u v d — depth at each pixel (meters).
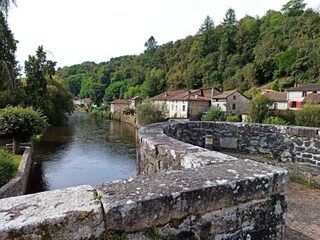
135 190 1.40
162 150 2.96
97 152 19.16
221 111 36.72
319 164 4.76
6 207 1.19
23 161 11.48
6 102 23.95
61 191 1.38
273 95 43.47
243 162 2.03
